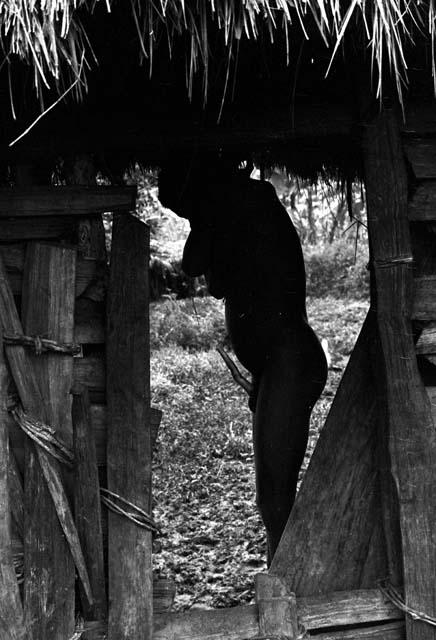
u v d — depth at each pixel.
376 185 3.66
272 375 4.63
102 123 3.64
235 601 5.45
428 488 3.67
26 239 3.61
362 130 3.67
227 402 9.91
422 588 3.67
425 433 3.67
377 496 3.84
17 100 3.61
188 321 12.76
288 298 4.74
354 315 12.89
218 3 2.95
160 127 3.66
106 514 3.66
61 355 3.58
